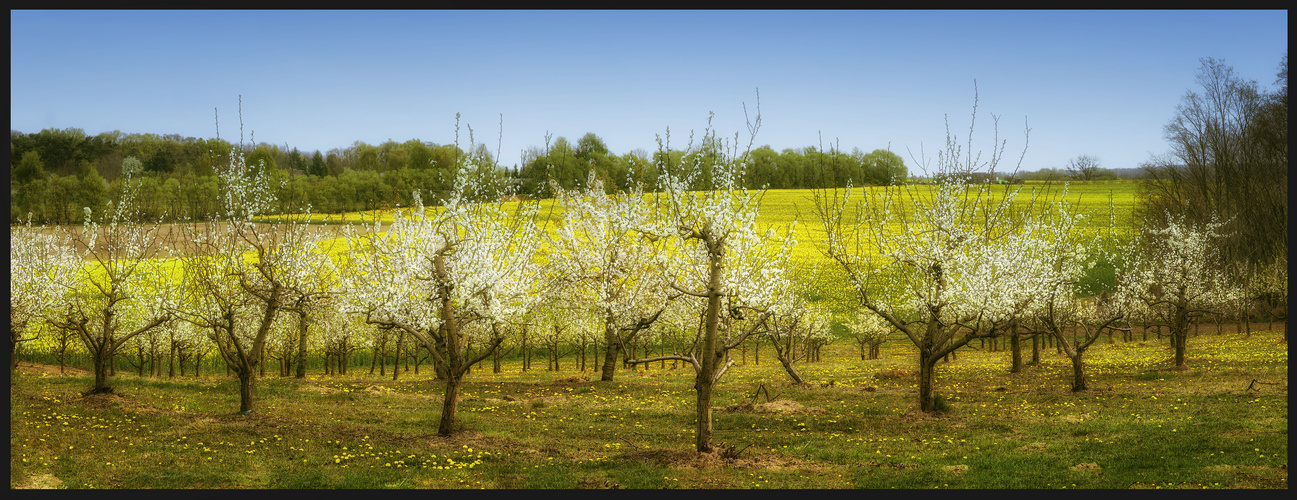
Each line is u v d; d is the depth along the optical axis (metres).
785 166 102.31
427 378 37.88
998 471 14.81
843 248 22.58
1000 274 23.59
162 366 55.62
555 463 15.99
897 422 20.58
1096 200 92.88
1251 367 28.47
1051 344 54.12
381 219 23.53
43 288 26.61
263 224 23.80
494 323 19.77
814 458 16.45
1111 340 46.66
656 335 39.53
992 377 31.25
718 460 15.84
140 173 56.06
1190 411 20.38
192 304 25.30
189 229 22.91
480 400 25.80
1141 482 13.50
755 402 24.89
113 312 25.84
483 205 20.08
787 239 25.08
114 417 20.00
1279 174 51.19
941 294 22.09
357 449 17.27
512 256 20.45
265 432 18.89
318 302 24.16
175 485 13.95
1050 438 17.95
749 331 17.30
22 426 17.70
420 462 16.08
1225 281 40.34
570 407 24.45
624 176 25.75
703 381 16.55
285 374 45.00
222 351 22.03
